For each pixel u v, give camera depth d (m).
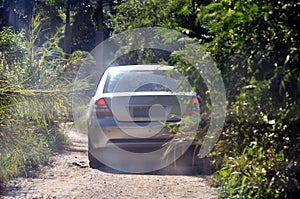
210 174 7.03
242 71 4.20
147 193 6.20
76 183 6.86
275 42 3.81
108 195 6.15
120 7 11.30
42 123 7.11
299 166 4.18
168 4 5.70
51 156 8.77
